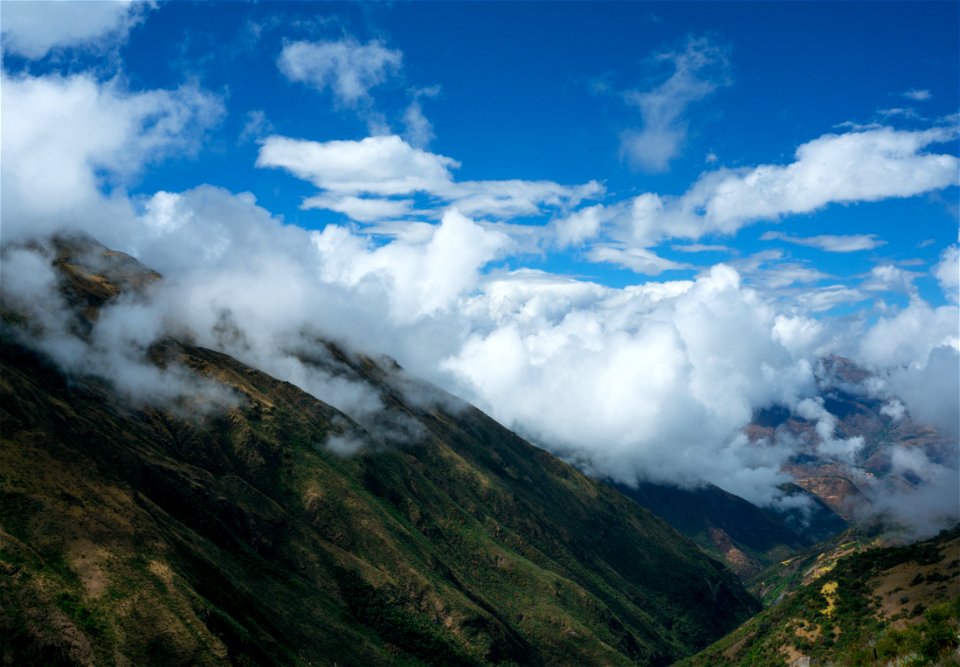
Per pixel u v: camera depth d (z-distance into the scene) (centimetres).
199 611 16612
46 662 13700
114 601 15525
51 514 16688
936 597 18088
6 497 16375
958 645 9975
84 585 15562
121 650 14675
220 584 19488
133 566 16738
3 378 19588
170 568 17412
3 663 13225
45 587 14800
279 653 18600
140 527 18188
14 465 17262
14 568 14788
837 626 19362
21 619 13925
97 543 16750
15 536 15638
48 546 15925
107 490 18688
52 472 17838
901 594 19275
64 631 14250
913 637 10850
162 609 16000
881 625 18112
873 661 11569
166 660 15050
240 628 17688
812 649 18950
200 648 15700
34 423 19038
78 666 14012
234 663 16275
